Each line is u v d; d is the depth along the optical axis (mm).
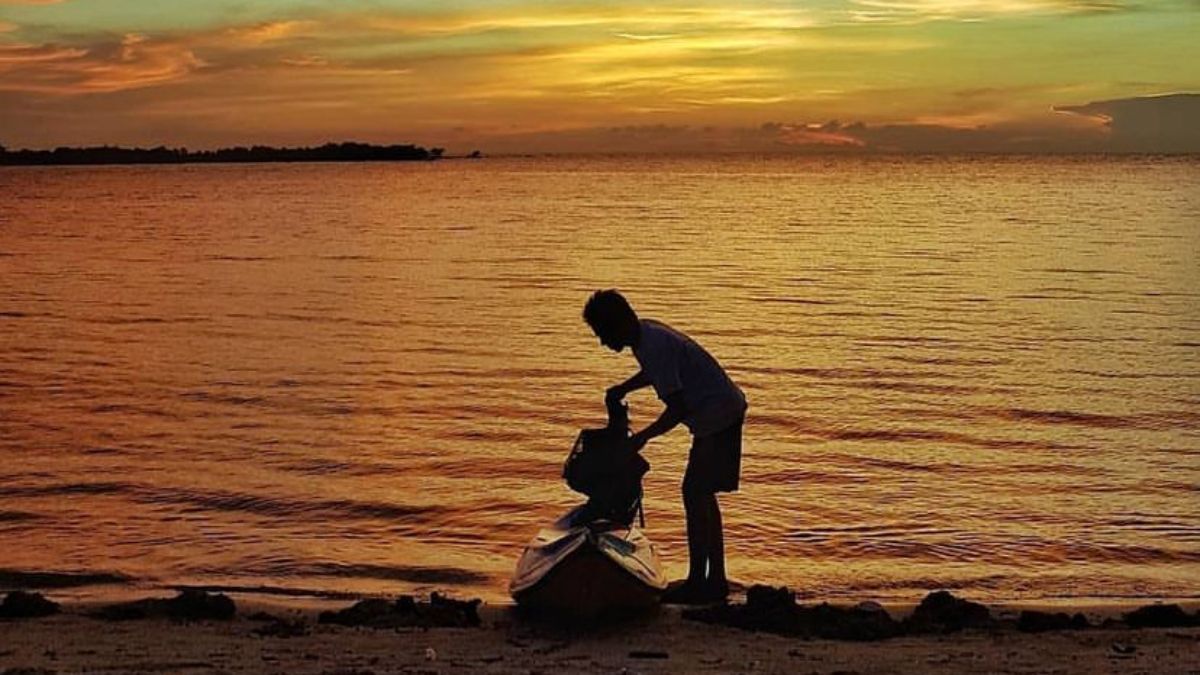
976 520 13688
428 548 12594
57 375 23688
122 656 7914
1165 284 38469
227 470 16078
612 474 9625
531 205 95250
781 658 8008
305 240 59656
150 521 13570
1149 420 19516
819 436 18266
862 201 100625
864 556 12266
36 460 16625
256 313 33125
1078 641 8586
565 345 27422
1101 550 12531
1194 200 98250
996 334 28734
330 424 19250
